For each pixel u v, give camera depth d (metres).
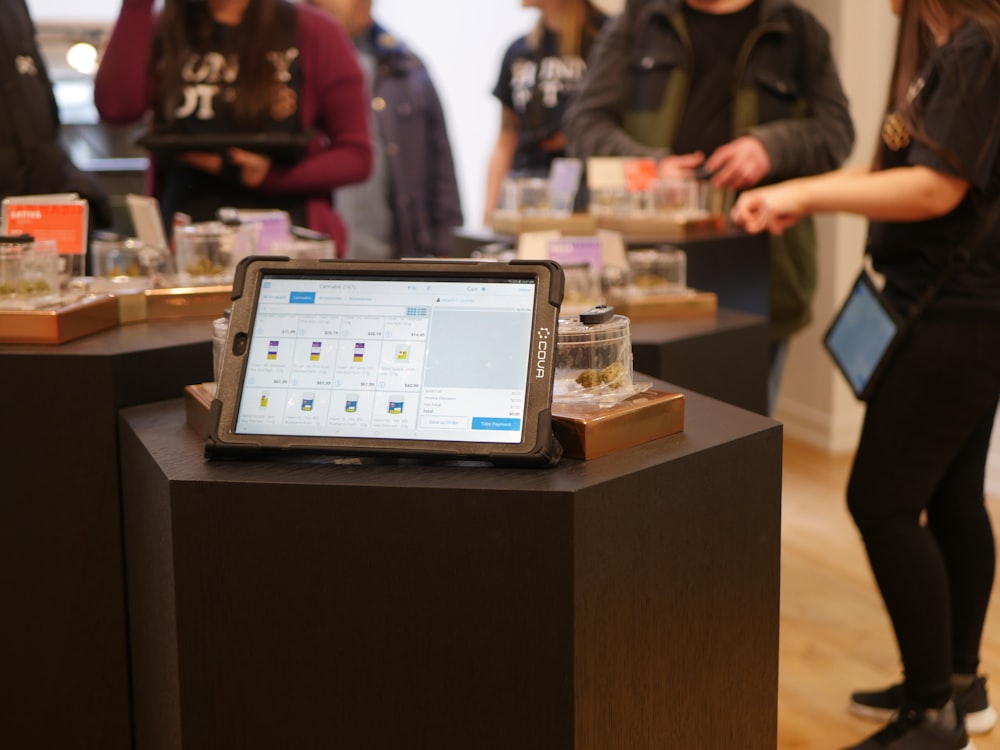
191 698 1.35
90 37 3.71
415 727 1.31
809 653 2.70
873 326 2.06
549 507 1.22
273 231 2.31
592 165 2.89
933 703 2.09
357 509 1.27
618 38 3.18
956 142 1.83
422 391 1.35
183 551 1.31
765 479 1.46
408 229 4.35
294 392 1.38
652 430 1.40
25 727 1.78
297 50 2.67
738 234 2.79
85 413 1.68
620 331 1.43
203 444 1.47
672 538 1.34
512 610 1.26
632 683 1.33
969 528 2.19
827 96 2.99
